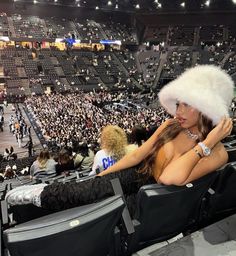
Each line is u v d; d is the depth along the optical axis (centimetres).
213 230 213
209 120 179
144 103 4000
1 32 4681
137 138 473
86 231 150
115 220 163
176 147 189
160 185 174
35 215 223
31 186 221
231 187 218
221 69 190
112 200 156
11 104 3769
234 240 203
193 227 228
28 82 4322
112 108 3634
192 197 193
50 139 2125
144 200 173
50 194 187
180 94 176
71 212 161
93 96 4212
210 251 194
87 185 190
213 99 171
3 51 4625
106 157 370
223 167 210
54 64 4812
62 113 2986
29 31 4928
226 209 240
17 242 129
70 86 4566
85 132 2216
